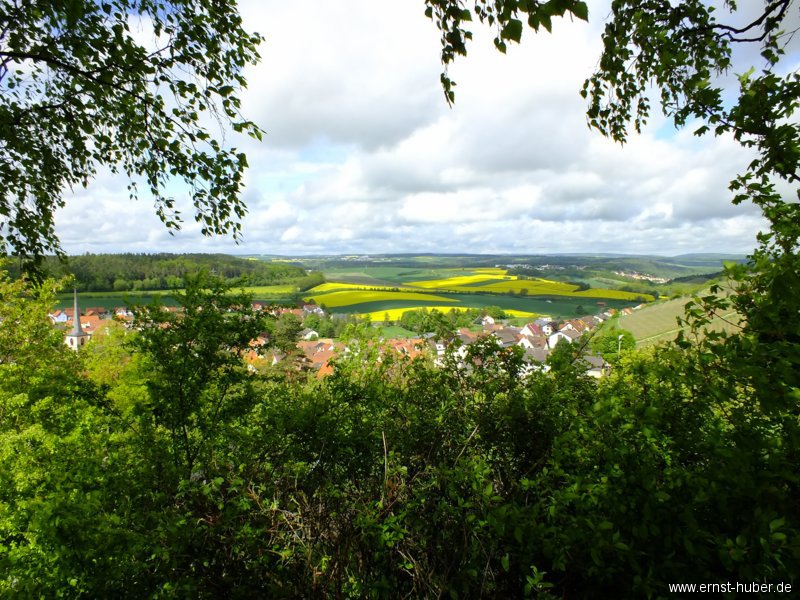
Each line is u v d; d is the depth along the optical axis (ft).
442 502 7.48
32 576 9.16
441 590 6.43
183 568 7.25
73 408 14.74
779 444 5.81
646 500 5.96
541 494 8.01
